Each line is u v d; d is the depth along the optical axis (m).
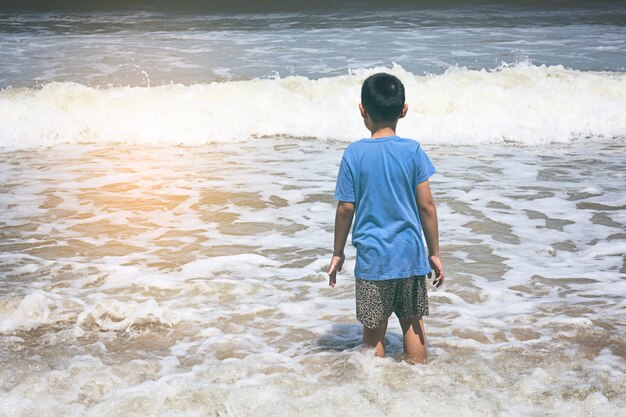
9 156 8.86
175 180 7.67
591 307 4.41
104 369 3.53
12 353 3.80
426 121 10.05
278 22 20.66
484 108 10.44
